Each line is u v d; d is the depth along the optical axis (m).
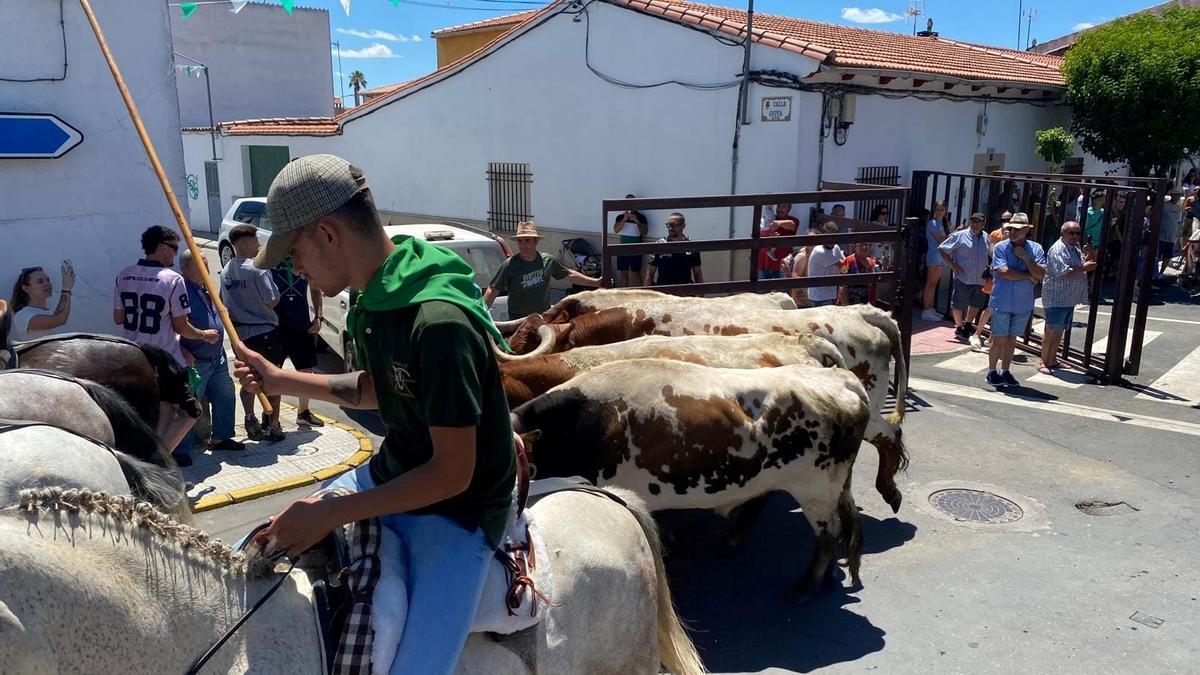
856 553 5.34
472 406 2.07
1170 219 16.45
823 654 4.74
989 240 12.19
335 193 2.07
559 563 2.59
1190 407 9.23
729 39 12.97
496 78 16.88
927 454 7.82
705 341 5.89
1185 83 16.19
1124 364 10.80
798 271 11.22
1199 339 12.19
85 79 7.24
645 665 2.88
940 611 5.19
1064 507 6.70
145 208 7.68
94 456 2.29
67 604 1.76
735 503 5.11
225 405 7.28
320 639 2.16
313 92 29.25
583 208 15.78
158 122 7.65
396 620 2.20
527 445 3.87
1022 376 10.51
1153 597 5.34
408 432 2.24
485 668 2.35
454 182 18.31
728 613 5.19
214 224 26.17
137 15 7.42
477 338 2.10
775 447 4.88
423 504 2.12
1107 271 16.48
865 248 10.87
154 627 1.92
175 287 6.33
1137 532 6.27
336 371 10.44
